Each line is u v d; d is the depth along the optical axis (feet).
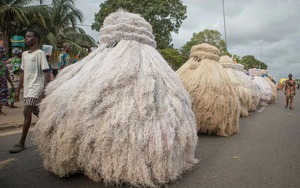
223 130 22.29
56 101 12.34
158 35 91.20
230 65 36.55
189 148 13.34
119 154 11.35
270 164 15.75
